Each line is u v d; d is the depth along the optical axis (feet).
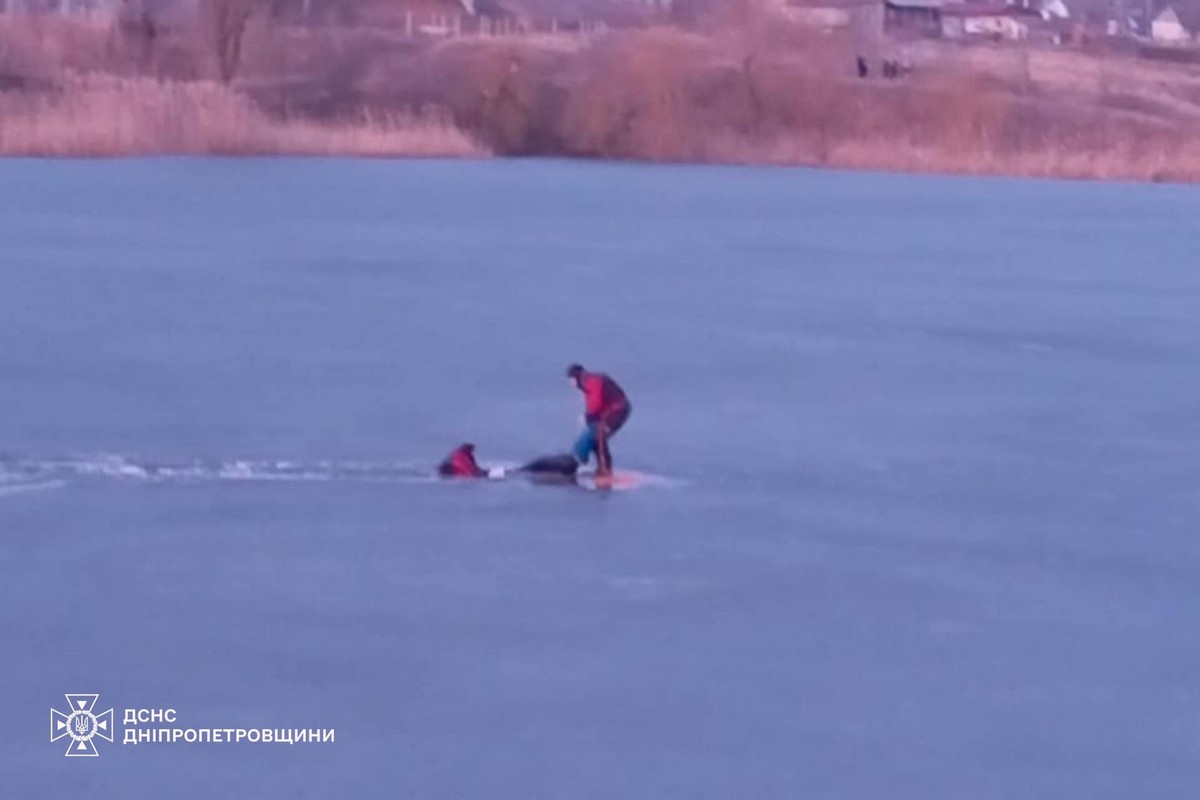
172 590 185.06
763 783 144.46
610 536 207.62
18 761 145.48
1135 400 297.33
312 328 346.95
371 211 575.38
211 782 142.82
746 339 352.08
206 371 297.74
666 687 163.02
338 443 248.32
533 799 140.67
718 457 247.91
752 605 185.16
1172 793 144.15
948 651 173.88
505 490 226.99
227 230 511.40
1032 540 210.59
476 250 486.79
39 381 285.02
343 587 187.01
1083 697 163.22
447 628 176.14
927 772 147.33
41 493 219.41
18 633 172.55
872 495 229.66
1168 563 202.59
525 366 312.09
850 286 438.40
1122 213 646.74
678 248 508.12
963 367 326.03
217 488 223.92
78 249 456.04
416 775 144.46
